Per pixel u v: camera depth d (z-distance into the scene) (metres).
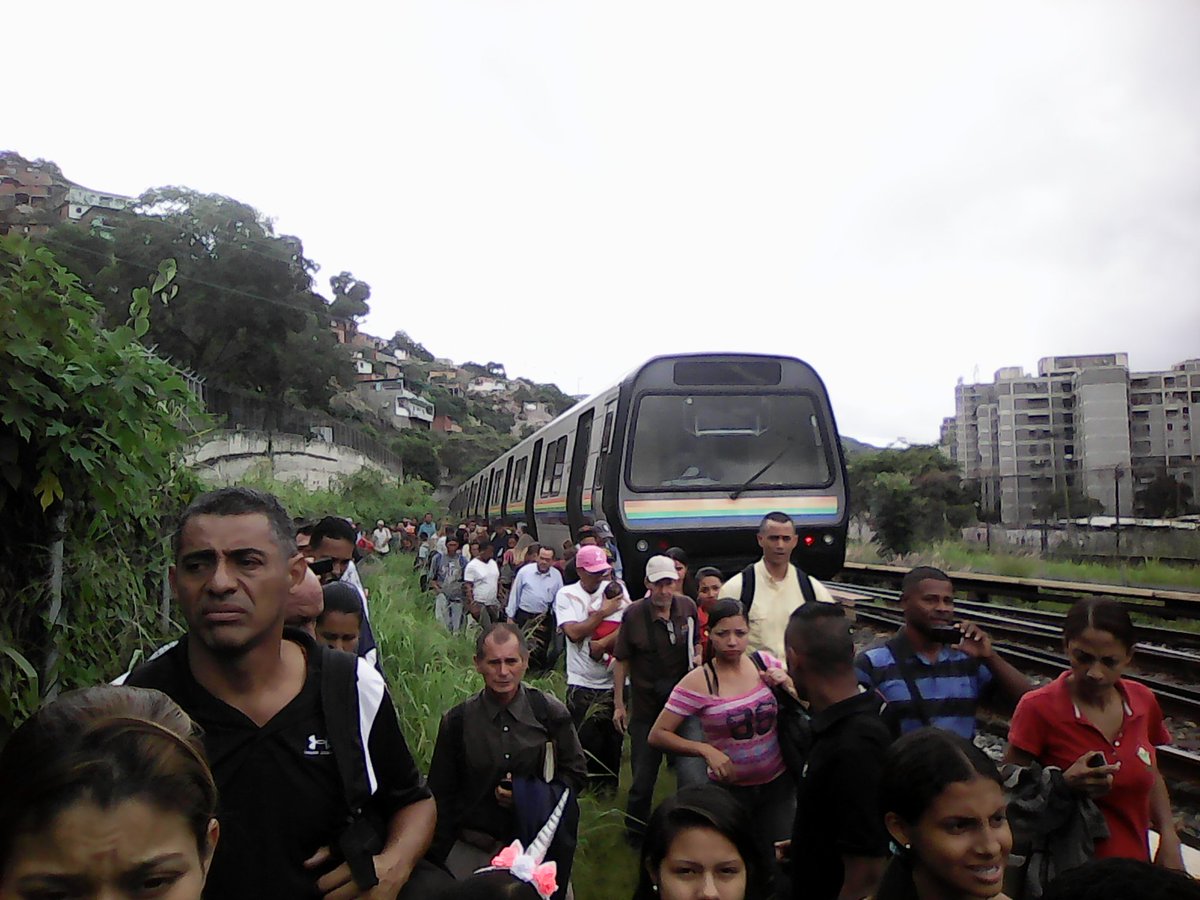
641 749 5.59
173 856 1.47
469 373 134.12
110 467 4.08
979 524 27.56
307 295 38.00
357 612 3.85
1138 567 19.38
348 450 37.59
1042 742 3.15
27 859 1.42
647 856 2.62
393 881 2.24
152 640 5.31
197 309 34.59
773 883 3.52
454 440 71.31
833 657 3.08
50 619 4.04
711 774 4.27
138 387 4.04
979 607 15.55
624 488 9.98
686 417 10.33
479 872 2.23
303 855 2.18
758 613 5.31
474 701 3.94
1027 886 2.82
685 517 9.95
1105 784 2.83
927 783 2.23
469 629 10.69
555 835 3.71
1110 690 3.14
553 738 3.92
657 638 5.61
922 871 2.29
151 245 34.09
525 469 18.45
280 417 32.47
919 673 3.75
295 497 18.67
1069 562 21.72
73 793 1.41
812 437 10.49
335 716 2.25
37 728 1.53
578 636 6.38
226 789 2.12
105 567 4.60
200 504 2.27
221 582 2.17
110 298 32.44
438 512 42.03
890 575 19.59
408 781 2.43
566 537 13.98
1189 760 6.39
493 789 3.84
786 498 10.14
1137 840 3.05
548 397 121.50
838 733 2.98
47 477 3.71
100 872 1.41
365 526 23.92
